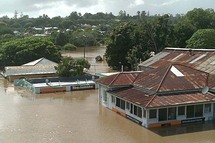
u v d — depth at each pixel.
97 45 182.12
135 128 33.78
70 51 145.62
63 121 36.66
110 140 30.27
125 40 77.75
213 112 36.28
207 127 33.84
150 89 35.94
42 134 32.12
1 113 40.31
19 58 80.00
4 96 51.00
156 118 33.81
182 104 33.53
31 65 69.31
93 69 82.19
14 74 65.38
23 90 56.12
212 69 41.91
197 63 45.41
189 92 36.19
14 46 81.75
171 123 34.38
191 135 31.42
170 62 49.62
